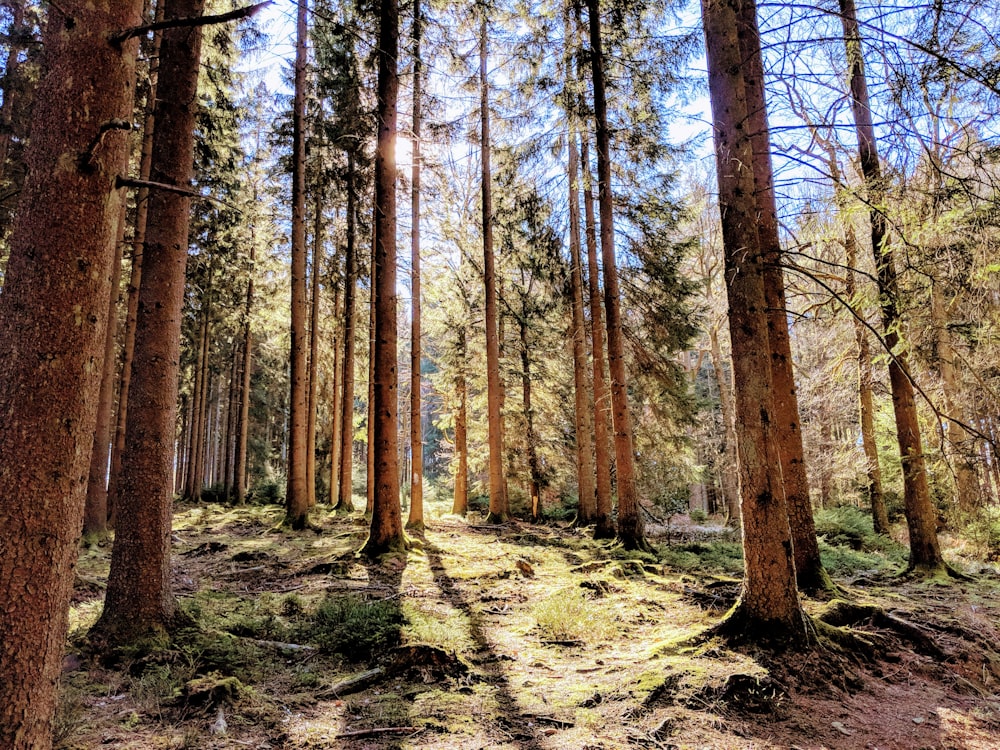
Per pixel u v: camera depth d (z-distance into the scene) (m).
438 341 20.64
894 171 4.99
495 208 16.33
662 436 16.64
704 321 17.16
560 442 19.86
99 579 7.50
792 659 4.70
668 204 12.72
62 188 2.42
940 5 4.16
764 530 5.12
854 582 8.62
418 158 13.50
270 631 5.60
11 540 2.26
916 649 5.45
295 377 13.49
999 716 4.30
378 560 9.34
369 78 12.16
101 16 2.53
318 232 17.20
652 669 4.60
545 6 11.93
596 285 14.02
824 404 15.92
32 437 2.32
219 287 18.92
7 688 2.22
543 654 5.32
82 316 2.45
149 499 5.09
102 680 4.24
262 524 14.69
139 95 10.78
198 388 23.39
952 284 5.69
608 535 12.90
